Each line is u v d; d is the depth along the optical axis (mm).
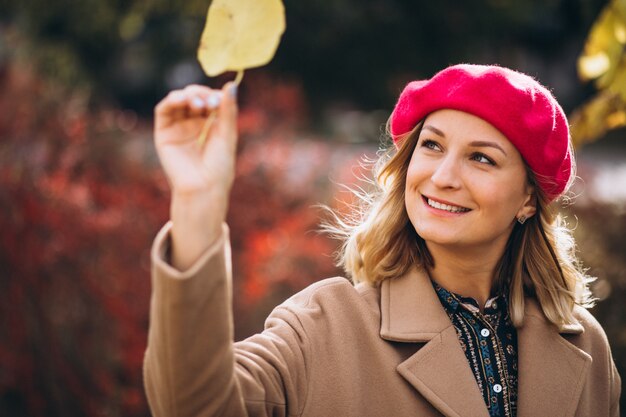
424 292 2170
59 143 5559
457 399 2059
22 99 5562
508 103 2020
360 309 2127
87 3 13750
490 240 2113
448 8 15062
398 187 2215
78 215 5367
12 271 5285
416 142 2166
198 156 1625
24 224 5297
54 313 5289
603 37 2893
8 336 5273
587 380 2340
